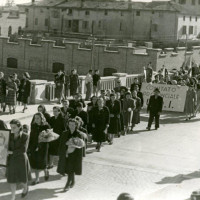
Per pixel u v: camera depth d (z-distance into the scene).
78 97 18.64
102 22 99.19
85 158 17.27
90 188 13.86
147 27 95.19
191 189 13.87
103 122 18.14
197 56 66.88
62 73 28.19
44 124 14.06
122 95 22.22
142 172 15.73
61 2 104.69
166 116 26.80
